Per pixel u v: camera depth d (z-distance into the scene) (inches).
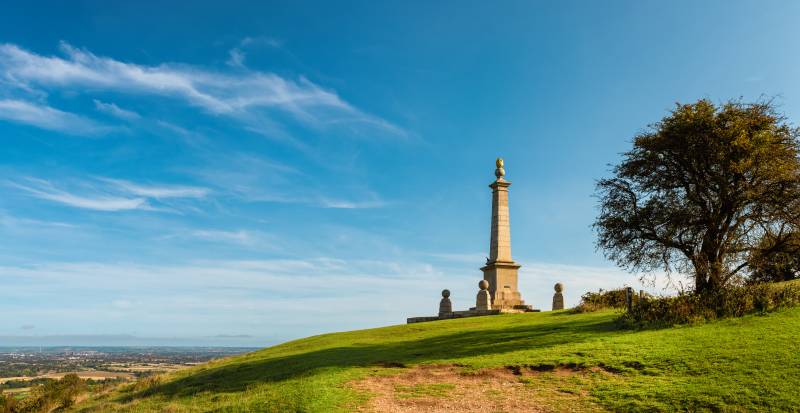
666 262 1261.1
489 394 690.2
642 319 1017.5
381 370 843.4
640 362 729.0
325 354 1087.0
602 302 1432.1
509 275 1915.6
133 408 830.5
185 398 831.7
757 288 1027.3
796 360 635.5
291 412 658.2
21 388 3280.0
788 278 1407.5
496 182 1983.3
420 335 1268.5
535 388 695.7
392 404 671.1
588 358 777.6
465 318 1590.8
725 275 1166.3
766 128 1183.6
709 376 636.7
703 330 858.1
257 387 804.0
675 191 1247.5
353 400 687.1
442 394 703.1
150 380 1154.0
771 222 1171.3
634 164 1284.4
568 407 618.5
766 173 1128.8
